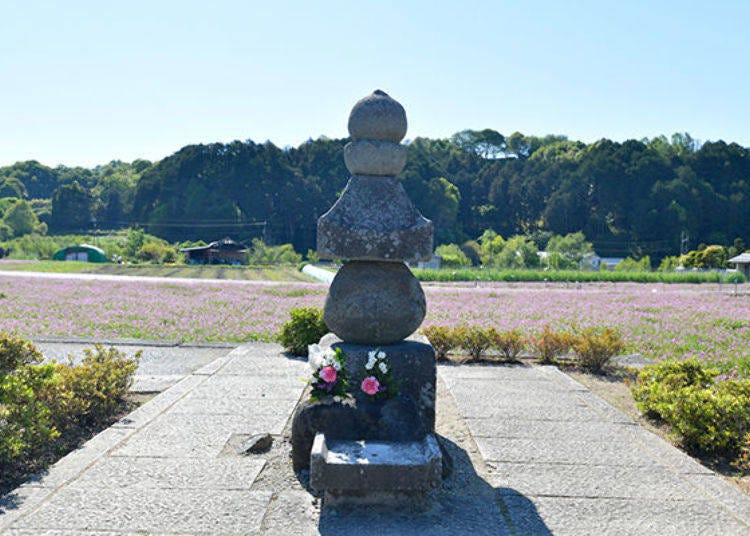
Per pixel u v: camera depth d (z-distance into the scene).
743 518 3.80
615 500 4.05
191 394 6.66
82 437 5.41
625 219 81.62
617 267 56.59
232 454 4.78
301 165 92.56
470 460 4.82
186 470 4.42
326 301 5.02
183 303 18.23
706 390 5.75
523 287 31.55
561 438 5.38
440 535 3.52
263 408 6.09
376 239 4.63
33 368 5.30
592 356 9.05
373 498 3.88
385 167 4.93
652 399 6.23
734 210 78.38
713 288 33.03
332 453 3.98
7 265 44.94
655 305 20.45
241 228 84.19
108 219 101.94
